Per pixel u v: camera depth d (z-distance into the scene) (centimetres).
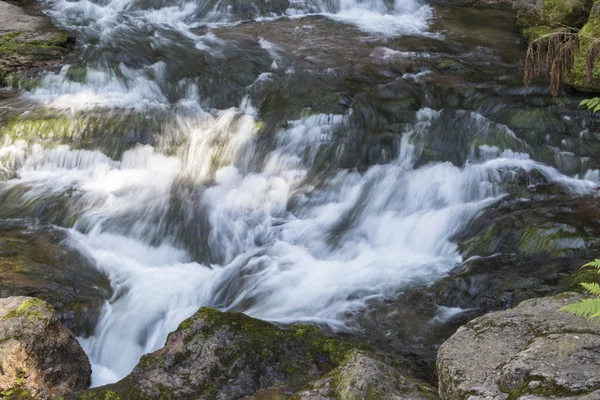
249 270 643
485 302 563
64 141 818
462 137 813
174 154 803
